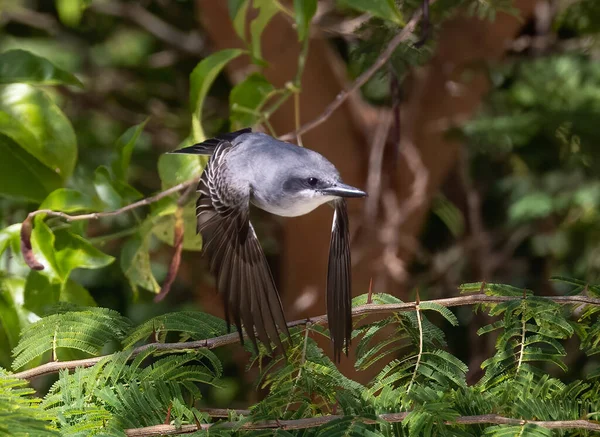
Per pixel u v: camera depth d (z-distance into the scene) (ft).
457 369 20.85
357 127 49.96
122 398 19.85
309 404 19.93
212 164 22.91
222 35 46.24
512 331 20.63
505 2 34.37
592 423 18.33
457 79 47.98
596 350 21.11
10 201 39.78
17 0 56.70
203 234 21.79
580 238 50.60
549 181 50.83
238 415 19.60
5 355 31.09
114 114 56.95
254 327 20.42
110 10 56.34
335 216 23.00
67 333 21.91
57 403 20.54
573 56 49.24
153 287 33.78
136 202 32.12
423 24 28.55
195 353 21.22
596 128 46.60
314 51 46.80
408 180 50.49
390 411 19.39
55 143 31.71
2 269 30.30
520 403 19.36
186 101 57.52
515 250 54.90
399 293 50.60
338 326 20.88
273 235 55.47
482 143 48.62
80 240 30.94
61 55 57.41
